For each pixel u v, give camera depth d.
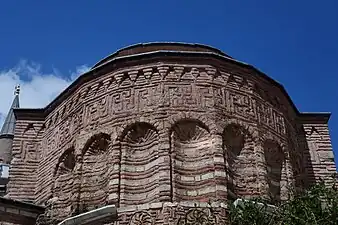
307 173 27.88
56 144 25.59
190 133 22.75
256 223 15.43
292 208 14.94
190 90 23.52
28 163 26.70
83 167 23.12
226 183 21.28
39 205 23.69
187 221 19.88
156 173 21.47
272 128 24.55
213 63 24.39
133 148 22.64
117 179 21.62
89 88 25.02
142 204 20.77
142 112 23.05
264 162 22.97
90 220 20.62
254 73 25.17
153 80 23.83
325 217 14.34
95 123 23.70
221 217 20.05
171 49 26.19
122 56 25.42
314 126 29.34
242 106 23.94
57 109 26.89
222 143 22.34
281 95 26.34
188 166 21.95
